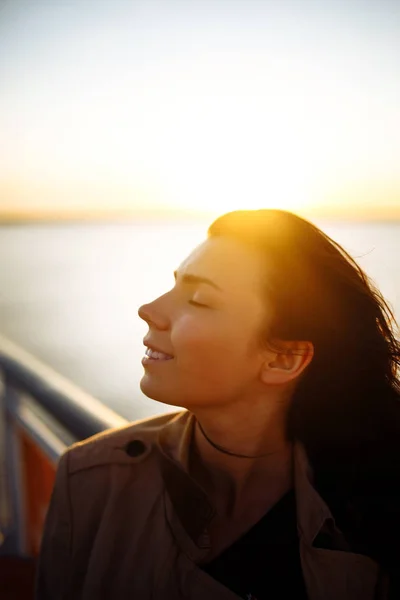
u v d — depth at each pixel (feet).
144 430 2.92
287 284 2.29
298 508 2.48
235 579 2.51
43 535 3.01
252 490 2.58
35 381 5.27
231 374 2.29
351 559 2.43
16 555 6.08
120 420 3.89
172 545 2.53
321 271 2.39
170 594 2.47
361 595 2.42
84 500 2.83
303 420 2.51
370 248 2.80
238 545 2.56
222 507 2.60
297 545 2.54
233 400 2.35
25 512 6.35
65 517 2.87
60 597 2.88
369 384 2.57
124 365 64.03
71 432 4.37
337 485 2.59
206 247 2.40
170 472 2.56
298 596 2.48
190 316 2.27
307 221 2.51
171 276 2.67
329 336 2.42
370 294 2.56
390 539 2.48
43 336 83.15
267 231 2.35
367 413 2.57
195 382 2.27
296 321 2.31
